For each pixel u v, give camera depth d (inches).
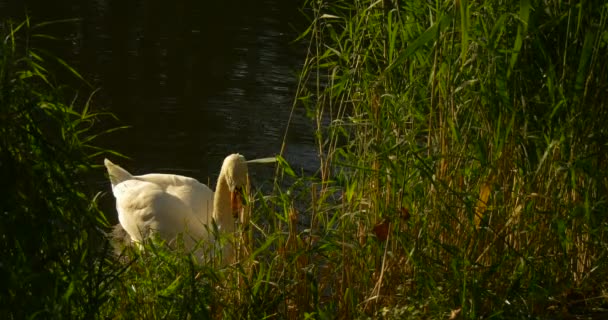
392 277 333.4
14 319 245.9
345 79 369.4
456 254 320.8
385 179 352.2
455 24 341.4
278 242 335.0
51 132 271.6
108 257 308.3
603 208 352.2
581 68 333.1
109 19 909.2
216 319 315.9
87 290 268.4
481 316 324.2
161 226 512.4
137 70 770.8
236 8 968.3
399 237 318.7
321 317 306.5
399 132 361.7
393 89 364.8
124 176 556.4
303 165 601.6
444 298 320.8
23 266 247.0
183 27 898.7
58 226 254.7
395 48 380.5
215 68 782.5
